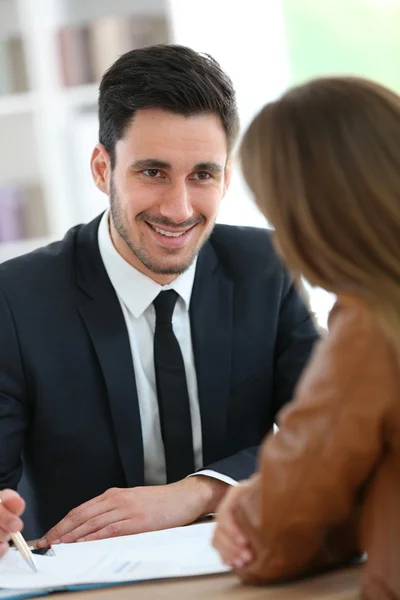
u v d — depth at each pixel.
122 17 4.80
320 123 1.17
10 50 4.85
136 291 2.08
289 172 1.18
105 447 2.04
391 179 1.15
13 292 2.08
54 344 2.05
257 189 1.22
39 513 2.12
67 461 2.05
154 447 2.08
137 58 1.97
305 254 1.20
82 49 4.82
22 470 2.07
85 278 2.11
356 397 1.14
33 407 2.06
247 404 2.17
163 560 1.48
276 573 1.25
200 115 1.95
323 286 1.19
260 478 1.22
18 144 4.90
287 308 2.24
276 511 1.19
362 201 1.15
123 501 1.82
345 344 1.15
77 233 2.23
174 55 1.96
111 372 2.04
